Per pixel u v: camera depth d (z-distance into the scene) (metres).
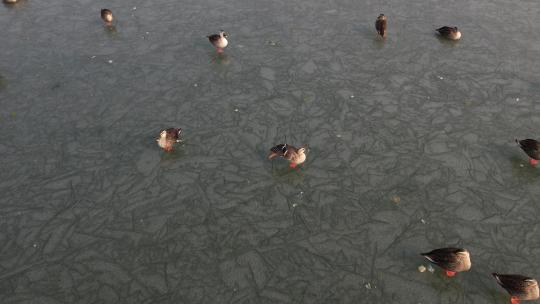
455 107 17.97
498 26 23.23
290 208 14.22
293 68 20.56
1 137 16.81
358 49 21.75
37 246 13.12
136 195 14.68
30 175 15.30
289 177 15.23
